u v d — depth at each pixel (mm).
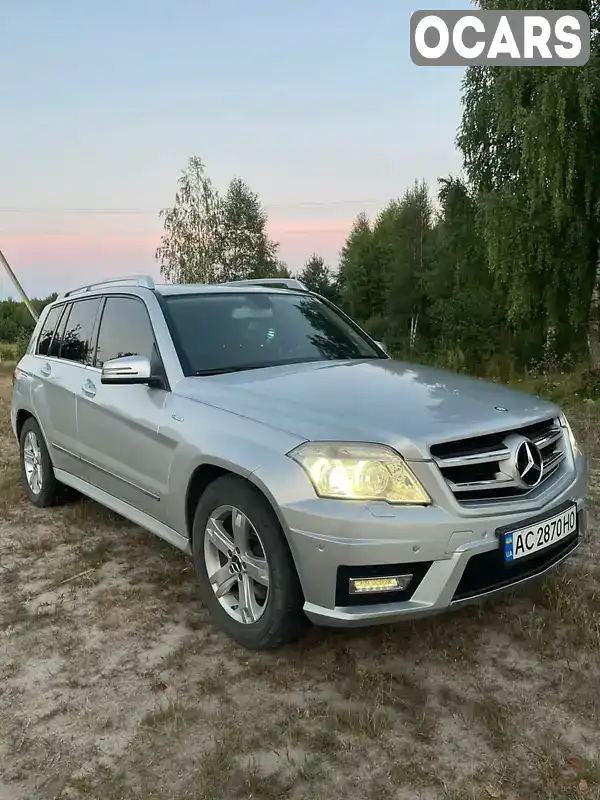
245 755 2451
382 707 2695
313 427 2900
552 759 2379
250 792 2266
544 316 15531
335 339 4516
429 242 37250
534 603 3486
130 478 3943
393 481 2711
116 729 2635
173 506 3523
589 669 2920
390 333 37031
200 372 3740
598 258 13797
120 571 4113
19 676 3027
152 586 3881
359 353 4488
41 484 5320
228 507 3148
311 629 3291
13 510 5398
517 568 2965
